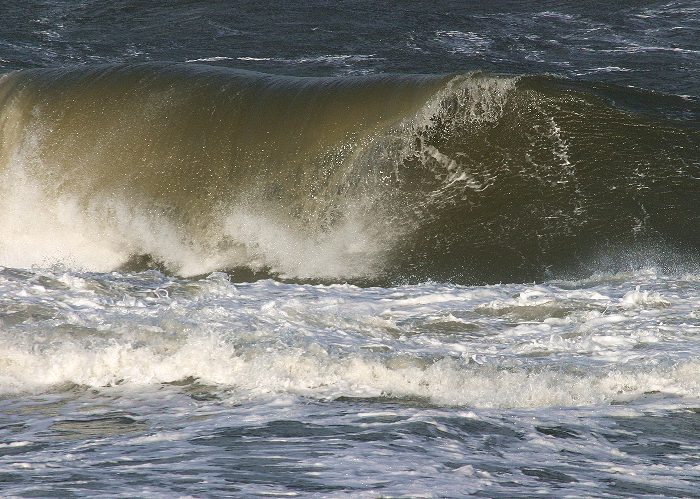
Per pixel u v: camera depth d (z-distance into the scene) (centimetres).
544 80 4612
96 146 5016
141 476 1700
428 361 2509
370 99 4712
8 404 2334
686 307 3120
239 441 1977
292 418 2169
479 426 2092
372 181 4584
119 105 5081
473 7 10056
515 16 9694
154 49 8481
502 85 4575
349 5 9906
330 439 1984
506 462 1834
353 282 4297
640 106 4606
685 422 2141
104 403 2333
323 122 4712
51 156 5069
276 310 2980
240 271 4550
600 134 4512
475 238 4334
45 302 2964
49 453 1905
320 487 1623
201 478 1680
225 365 2511
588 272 4066
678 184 4356
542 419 2155
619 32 9044
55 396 2392
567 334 2908
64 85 5219
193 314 2875
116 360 2538
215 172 4784
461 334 2927
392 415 2178
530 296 3300
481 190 4484
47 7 9788
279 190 4662
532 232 4300
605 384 2398
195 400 2344
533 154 4519
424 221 4450
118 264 4791
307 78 4975
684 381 2406
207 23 9212
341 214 4569
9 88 5275
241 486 1628
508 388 2361
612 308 3142
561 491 1653
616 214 4300
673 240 4172
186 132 4906
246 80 5031
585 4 10119
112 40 8738
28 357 2541
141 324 2719
